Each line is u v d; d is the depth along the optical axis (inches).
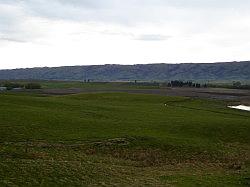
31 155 1603.1
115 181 1365.7
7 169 1284.4
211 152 2066.9
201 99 5009.8
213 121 2783.0
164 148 2047.2
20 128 2113.7
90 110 3115.2
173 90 7362.2
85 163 1578.5
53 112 2765.7
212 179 1531.7
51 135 2060.8
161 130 2444.6
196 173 1641.2
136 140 2111.2
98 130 2283.5
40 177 1273.4
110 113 3031.5
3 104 2920.8
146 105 3860.7
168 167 1755.7
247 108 4468.5
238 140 2405.3
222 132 2507.4
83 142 2000.5
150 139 2144.4
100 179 1368.1
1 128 2054.6
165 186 1359.5
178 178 1508.4
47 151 1754.4
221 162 1927.9
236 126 2637.8
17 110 2655.0
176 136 2321.6
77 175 1364.4
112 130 2313.0
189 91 7145.7
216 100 5167.3
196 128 2544.3
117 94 4968.0
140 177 1471.5
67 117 2600.9
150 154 1945.1
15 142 1859.0
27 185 1185.4
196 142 2212.1
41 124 2277.3
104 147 1964.8
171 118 2920.8
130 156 1899.6
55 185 1232.2
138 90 7204.7
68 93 6200.8
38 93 6067.9
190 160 1926.7
